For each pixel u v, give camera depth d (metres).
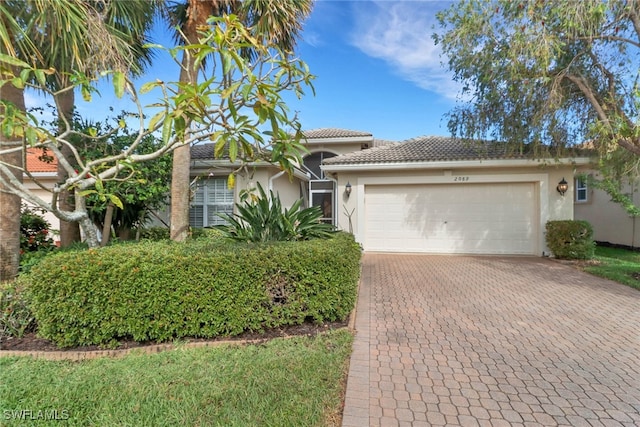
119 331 4.10
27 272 5.58
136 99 3.91
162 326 4.20
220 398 2.98
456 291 6.98
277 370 3.50
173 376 3.37
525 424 2.75
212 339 4.38
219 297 4.34
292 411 2.83
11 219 5.71
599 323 5.05
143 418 2.73
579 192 16.14
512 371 3.61
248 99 3.17
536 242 11.63
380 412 2.89
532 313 5.52
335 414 2.87
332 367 3.59
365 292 6.92
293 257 4.64
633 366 3.71
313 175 17.25
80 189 4.18
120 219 9.34
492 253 12.05
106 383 3.22
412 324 5.04
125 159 3.91
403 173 12.43
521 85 8.77
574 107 9.47
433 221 12.46
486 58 9.01
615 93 8.42
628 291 6.91
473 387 3.29
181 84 2.90
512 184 11.86
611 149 7.87
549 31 7.60
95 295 4.03
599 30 7.62
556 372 3.59
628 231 13.63
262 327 4.61
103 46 4.87
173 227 8.09
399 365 3.73
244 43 3.28
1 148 5.45
